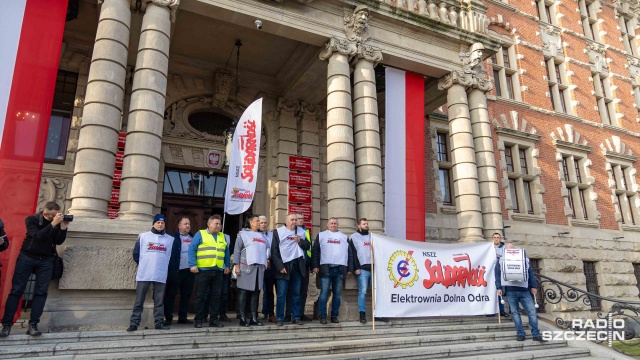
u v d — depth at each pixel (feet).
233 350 19.88
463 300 30.32
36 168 24.40
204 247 24.23
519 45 66.18
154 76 27.96
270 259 26.99
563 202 61.67
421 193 36.58
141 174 26.08
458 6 43.78
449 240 51.31
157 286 22.75
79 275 22.84
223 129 45.50
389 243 28.94
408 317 28.96
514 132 59.77
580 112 69.10
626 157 71.20
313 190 45.65
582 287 58.34
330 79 35.19
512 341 27.09
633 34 85.25
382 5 37.83
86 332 20.74
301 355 20.92
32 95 25.12
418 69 40.83
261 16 33.04
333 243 27.35
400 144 37.09
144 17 29.40
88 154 25.29
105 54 27.14
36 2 26.45
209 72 43.80
